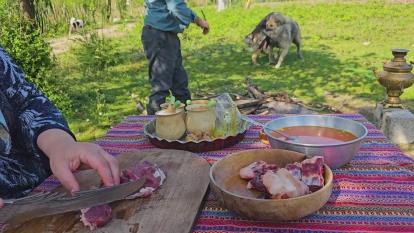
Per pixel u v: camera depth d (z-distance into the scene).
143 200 1.10
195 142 1.46
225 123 1.54
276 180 1.00
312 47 8.06
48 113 1.27
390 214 1.03
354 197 1.12
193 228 1.01
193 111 1.52
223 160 1.17
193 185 1.16
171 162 1.32
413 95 4.54
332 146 1.19
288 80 5.78
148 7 3.50
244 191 1.09
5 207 1.05
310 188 1.02
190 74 6.37
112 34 10.52
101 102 4.91
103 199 0.98
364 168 1.29
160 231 0.97
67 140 1.14
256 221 1.02
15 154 1.32
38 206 1.00
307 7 13.13
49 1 10.37
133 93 5.33
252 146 1.52
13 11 4.84
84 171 1.28
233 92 5.23
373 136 1.57
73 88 5.52
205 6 17.58
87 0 11.53
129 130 1.75
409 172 1.25
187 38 9.32
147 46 3.52
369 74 5.73
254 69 6.56
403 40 8.27
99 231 0.98
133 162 1.34
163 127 1.50
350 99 4.76
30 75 4.49
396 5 12.65
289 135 1.39
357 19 11.02
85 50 7.35
